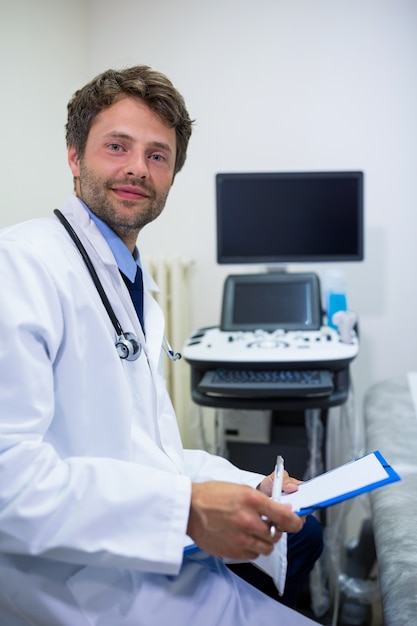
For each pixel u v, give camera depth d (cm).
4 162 189
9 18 189
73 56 228
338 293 206
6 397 82
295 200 204
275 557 102
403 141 232
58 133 218
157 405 105
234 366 173
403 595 84
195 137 243
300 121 237
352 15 228
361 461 92
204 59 238
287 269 229
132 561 78
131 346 101
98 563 80
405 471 126
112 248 114
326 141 237
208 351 179
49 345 88
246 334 201
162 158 113
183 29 237
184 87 240
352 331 191
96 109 109
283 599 123
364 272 242
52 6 212
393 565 92
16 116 194
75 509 80
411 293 240
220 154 242
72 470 83
